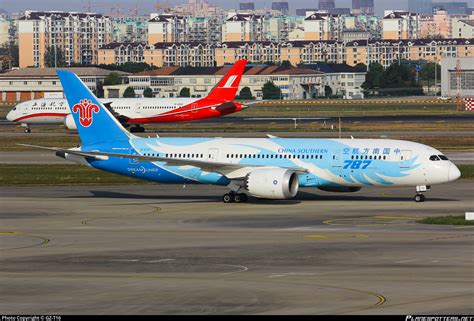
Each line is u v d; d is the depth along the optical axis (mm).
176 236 104125
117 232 107812
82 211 129500
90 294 70750
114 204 138500
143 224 115250
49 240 101375
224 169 139625
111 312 64062
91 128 148125
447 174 133500
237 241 99750
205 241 99938
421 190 137500
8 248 95562
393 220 117188
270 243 98062
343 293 70250
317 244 96938
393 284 73750
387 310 63812
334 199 143500
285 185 133625
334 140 140625
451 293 69812
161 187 164125
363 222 115438
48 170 194375
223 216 123188
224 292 71250
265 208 132250
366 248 93750
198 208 133000
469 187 159125
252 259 87625
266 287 73125
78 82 147750
